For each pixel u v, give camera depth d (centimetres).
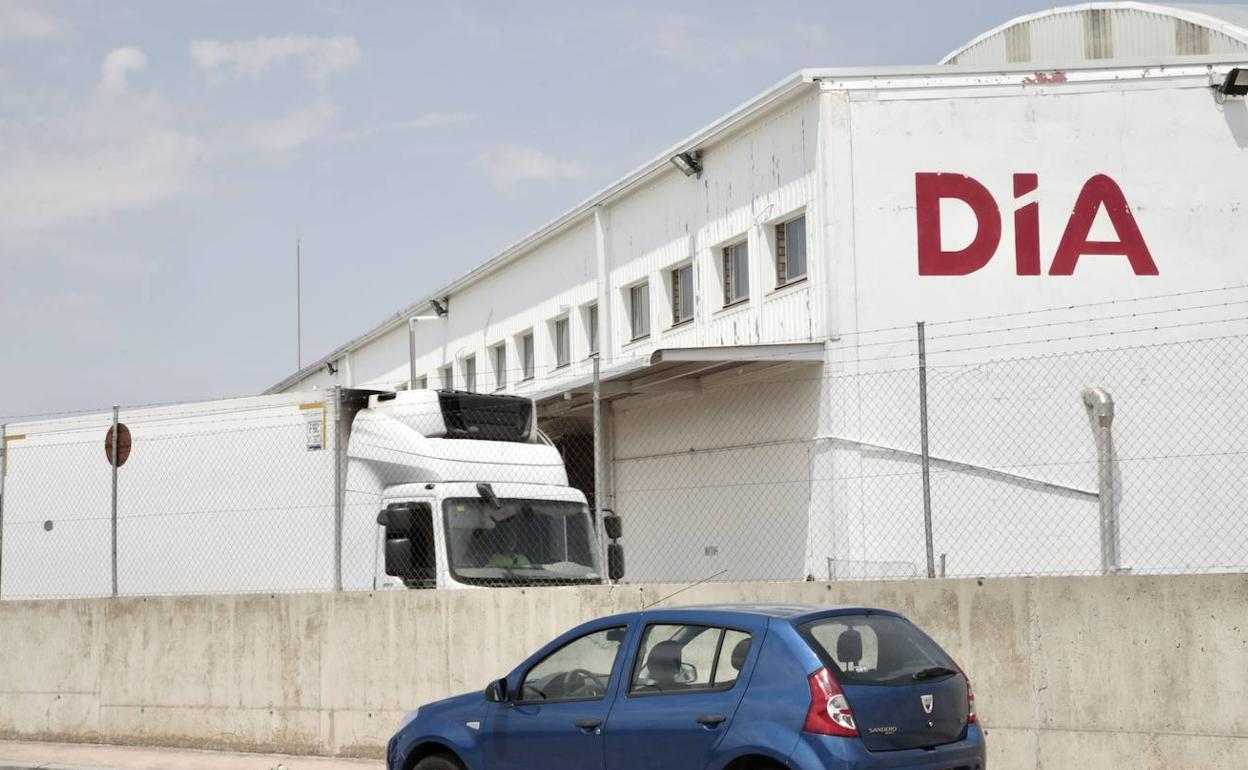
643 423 2428
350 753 1416
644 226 2555
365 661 1420
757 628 834
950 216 2008
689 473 2286
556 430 2619
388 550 1495
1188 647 1070
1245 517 1973
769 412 2097
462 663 1370
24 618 1644
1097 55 2503
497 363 3325
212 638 1512
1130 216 2030
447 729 946
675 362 1981
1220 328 2012
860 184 2000
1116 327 2011
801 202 2064
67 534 1741
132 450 1709
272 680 1471
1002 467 1966
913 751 811
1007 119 2027
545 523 1530
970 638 1152
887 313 1986
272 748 1461
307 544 1588
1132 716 1085
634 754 852
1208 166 2042
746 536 2142
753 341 2189
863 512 1944
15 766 1417
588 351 2820
